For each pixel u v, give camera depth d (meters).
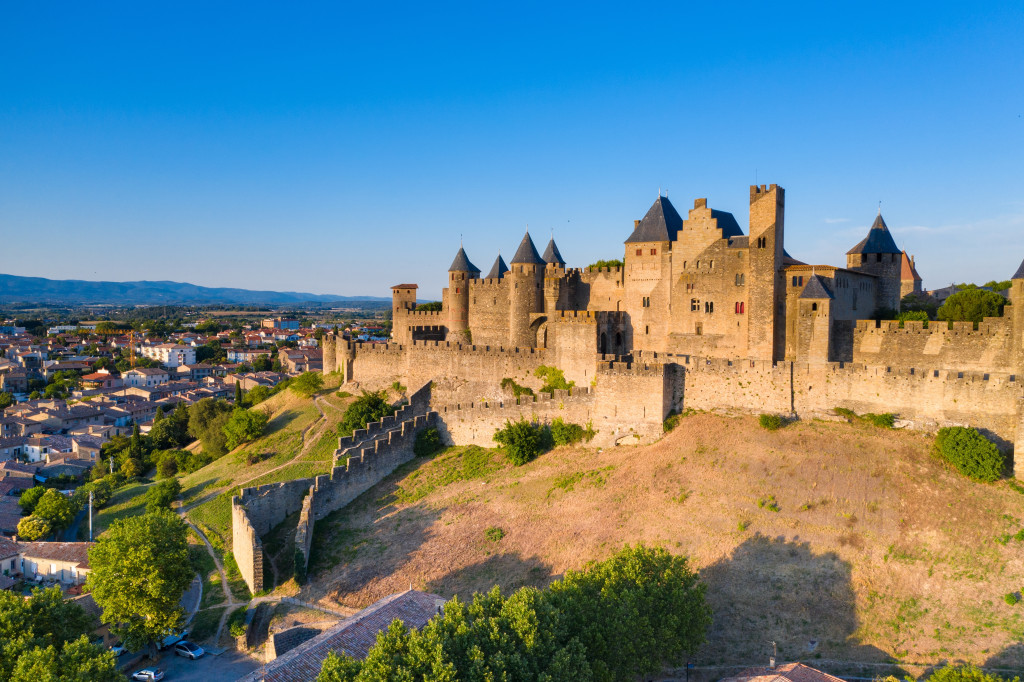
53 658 47.53
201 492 107.56
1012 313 74.88
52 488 129.12
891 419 77.56
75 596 79.38
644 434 87.38
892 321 83.88
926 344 81.25
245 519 77.62
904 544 62.50
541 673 41.78
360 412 110.31
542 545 71.81
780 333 94.75
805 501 69.31
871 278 99.44
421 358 117.00
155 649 66.31
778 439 79.19
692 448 81.12
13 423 181.38
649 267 107.69
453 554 73.38
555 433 92.75
